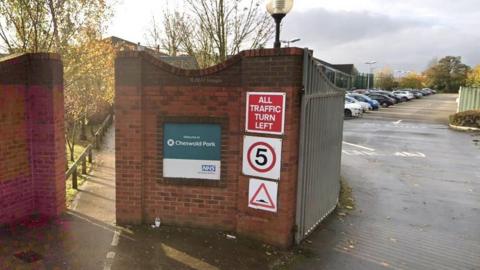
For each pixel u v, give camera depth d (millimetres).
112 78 14094
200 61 16516
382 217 7656
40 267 4996
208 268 5156
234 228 6301
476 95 31281
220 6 14805
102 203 7812
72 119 14469
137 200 6480
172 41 20078
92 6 11234
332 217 7500
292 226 5945
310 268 5309
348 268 5379
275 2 5621
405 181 10781
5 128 6160
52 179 6754
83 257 5312
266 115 5711
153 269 5070
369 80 83438
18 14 9875
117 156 6449
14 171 6387
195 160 6312
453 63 104938
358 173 11602
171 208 6465
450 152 16125
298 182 5875
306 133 5930
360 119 31406
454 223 7469
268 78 5633
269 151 5742
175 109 6254
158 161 6406
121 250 5566
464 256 5988
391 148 16781
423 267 5562
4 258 5199
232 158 6188
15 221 6477
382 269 5422
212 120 6164
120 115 6355
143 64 6234
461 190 9969
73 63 11367
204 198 6340
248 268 5207
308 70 5781
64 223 6535
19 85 6383
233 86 6039
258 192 5910
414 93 72312
